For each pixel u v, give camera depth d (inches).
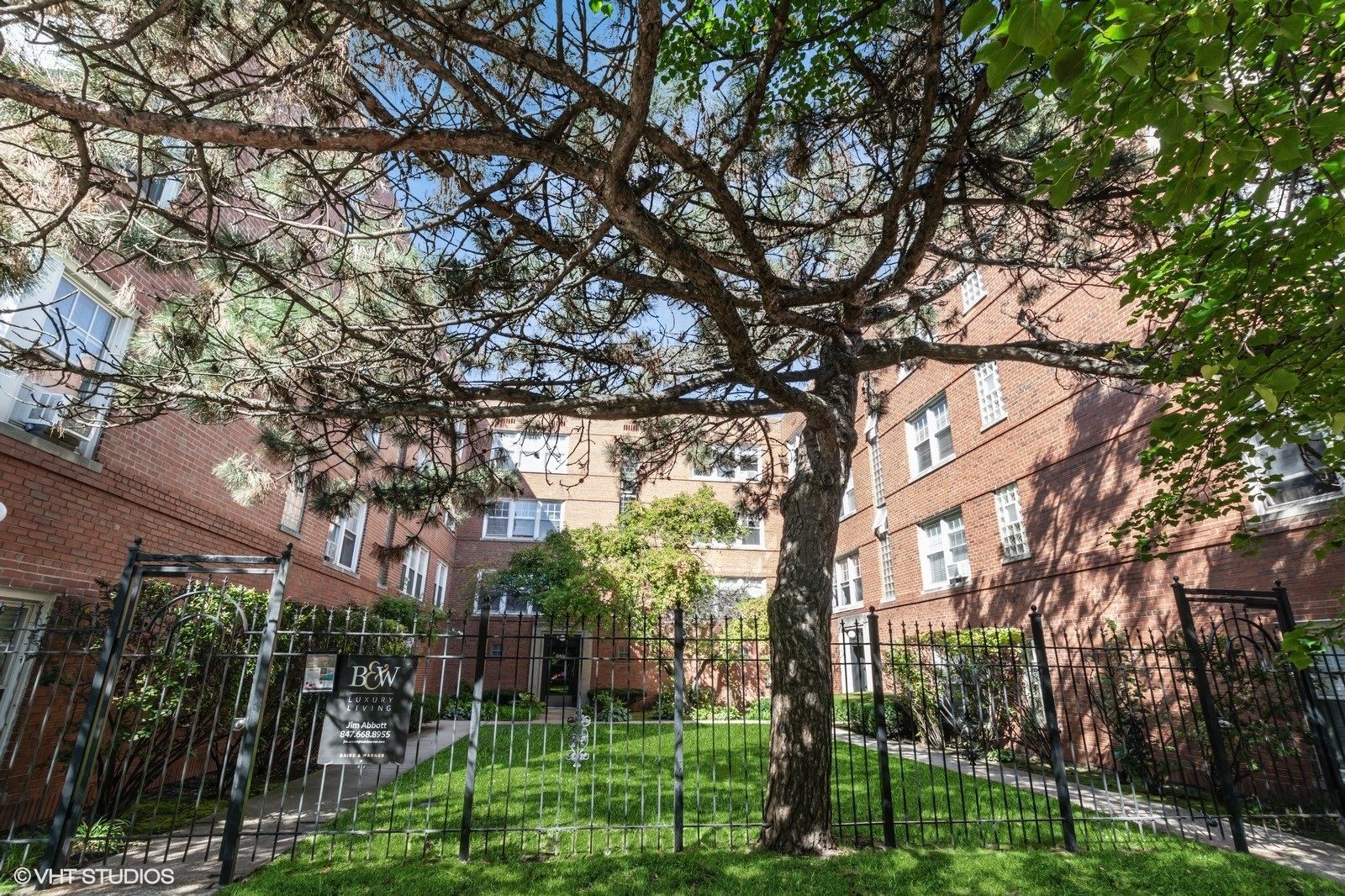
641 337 252.8
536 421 257.8
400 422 233.5
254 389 196.4
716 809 245.6
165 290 259.0
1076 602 399.9
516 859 203.9
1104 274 374.9
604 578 634.2
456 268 202.5
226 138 123.5
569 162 138.9
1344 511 206.4
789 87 202.7
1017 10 81.2
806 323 203.9
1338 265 149.6
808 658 219.1
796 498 242.7
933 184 169.8
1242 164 106.4
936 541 573.6
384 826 240.8
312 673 216.8
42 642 220.5
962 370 539.8
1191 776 315.9
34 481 244.5
